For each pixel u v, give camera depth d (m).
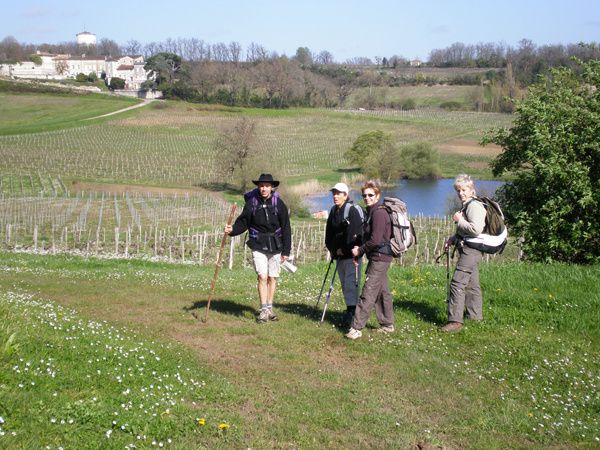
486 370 8.32
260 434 6.15
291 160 102.31
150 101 165.00
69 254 29.41
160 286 14.48
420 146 92.44
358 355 8.79
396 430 6.45
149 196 65.31
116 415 5.92
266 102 171.12
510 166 20.41
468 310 10.38
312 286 14.23
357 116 150.12
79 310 11.42
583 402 7.34
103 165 88.88
